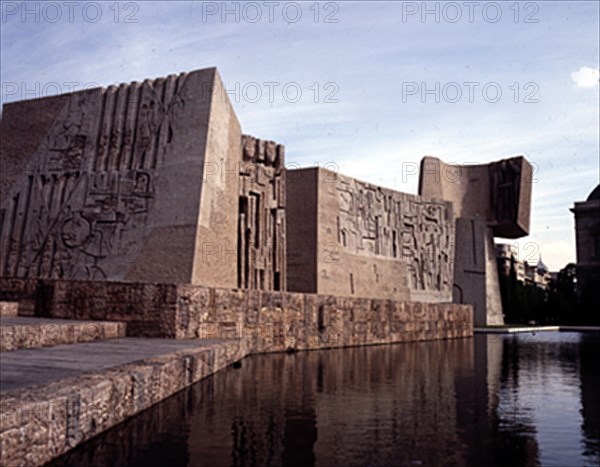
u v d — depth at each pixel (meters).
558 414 7.16
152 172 17.44
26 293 13.48
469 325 27.02
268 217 21.50
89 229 17.72
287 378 10.10
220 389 8.55
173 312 12.59
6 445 3.82
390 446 5.37
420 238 31.25
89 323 11.26
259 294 15.21
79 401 5.00
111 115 18.62
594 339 25.88
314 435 5.74
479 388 9.45
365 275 26.75
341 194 25.66
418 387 9.38
